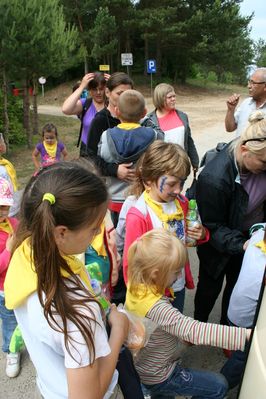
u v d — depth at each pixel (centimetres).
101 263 234
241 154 229
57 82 3597
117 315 146
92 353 114
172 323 176
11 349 253
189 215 246
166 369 190
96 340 117
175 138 431
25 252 125
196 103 2606
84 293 121
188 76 3697
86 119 409
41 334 118
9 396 262
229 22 2867
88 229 120
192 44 3062
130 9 2778
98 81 392
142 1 2922
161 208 234
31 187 121
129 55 1941
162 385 190
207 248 267
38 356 125
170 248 180
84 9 2742
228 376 227
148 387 193
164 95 436
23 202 122
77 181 117
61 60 1118
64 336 112
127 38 3075
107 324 143
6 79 1136
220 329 172
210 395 196
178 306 250
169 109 442
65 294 115
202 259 273
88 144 338
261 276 194
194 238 245
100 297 146
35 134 1417
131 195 266
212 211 248
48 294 113
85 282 132
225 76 4016
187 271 254
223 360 288
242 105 465
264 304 146
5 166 376
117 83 331
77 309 115
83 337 113
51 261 114
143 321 180
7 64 1040
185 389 194
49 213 112
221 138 1248
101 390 119
